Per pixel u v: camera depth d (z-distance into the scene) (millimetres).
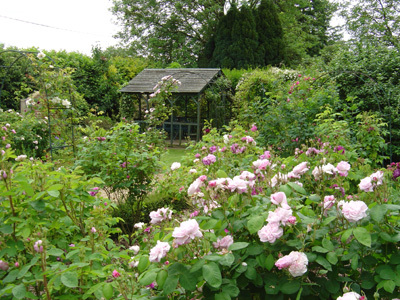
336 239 2041
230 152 4109
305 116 7027
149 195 5676
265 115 7031
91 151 4617
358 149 6047
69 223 2400
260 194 2197
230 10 21031
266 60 21719
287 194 2086
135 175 4613
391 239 1754
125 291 1832
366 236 1709
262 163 2438
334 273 1888
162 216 2246
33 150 7461
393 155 8555
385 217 1856
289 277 1752
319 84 8570
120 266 2391
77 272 1921
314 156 3854
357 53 10125
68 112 6344
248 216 1988
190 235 1604
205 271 1544
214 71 13930
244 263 1759
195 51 23219
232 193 1985
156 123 8211
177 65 20688
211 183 1966
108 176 4449
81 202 2568
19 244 2082
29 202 2064
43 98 6152
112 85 16766
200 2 22547
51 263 2051
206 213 2229
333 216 1925
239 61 20688
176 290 1798
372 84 8750
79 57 15875
